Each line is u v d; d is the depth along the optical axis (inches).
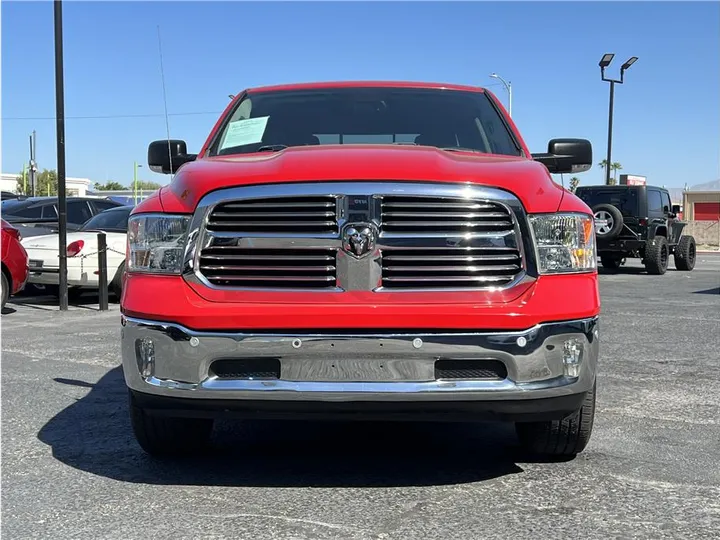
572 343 131.9
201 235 134.1
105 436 178.7
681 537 120.3
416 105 198.7
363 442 174.7
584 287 133.7
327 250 131.4
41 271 453.4
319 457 162.7
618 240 728.3
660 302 466.0
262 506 133.7
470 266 131.6
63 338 331.0
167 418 150.4
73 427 186.7
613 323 368.5
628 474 150.6
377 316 125.6
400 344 126.5
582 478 148.3
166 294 132.7
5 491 141.9
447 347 126.5
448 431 184.1
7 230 413.7
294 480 147.6
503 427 188.1
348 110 196.5
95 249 453.4
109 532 122.8
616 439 175.0
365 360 127.3
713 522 126.5
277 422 192.9
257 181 134.0
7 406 207.6
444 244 131.3
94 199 584.7
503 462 158.9
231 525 125.3
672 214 802.8
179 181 143.9
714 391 223.8
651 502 135.4
